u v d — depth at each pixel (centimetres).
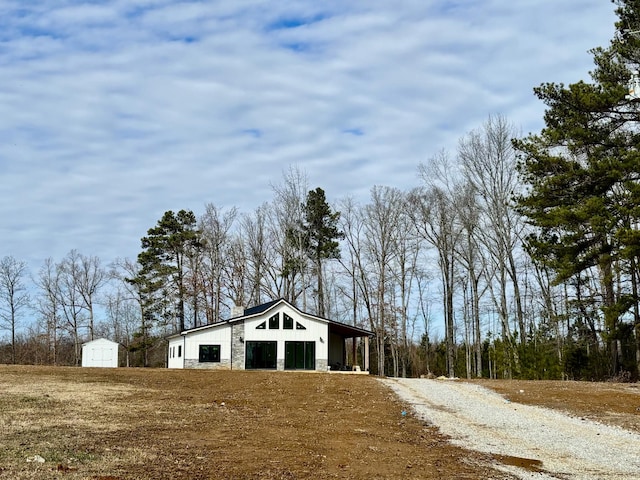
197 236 6059
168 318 5862
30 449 1155
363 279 5791
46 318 6575
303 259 5712
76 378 2778
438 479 1108
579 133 2683
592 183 2745
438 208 5056
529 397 2395
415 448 1409
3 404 1817
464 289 5772
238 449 1266
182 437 1382
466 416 1955
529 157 2897
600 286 3656
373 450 1352
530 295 4972
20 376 2781
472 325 5997
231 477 1017
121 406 1900
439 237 5094
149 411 1812
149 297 5934
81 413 1706
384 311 5569
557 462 1310
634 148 2712
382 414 1938
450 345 5056
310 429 1591
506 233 4353
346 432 1573
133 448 1217
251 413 1861
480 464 1261
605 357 3503
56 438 1294
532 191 3019
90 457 1105
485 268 4781
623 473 1210
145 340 5847
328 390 2483
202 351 4003
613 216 2647
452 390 2603
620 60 2678
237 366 3972
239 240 6003
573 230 2945
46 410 1734
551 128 2838
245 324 4019
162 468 1051
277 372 3431
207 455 1186
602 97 2603
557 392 2506
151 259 5984
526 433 1673
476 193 4544
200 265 6044
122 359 6850
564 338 4053
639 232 2502
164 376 2991
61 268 6631
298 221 5784
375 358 6234
